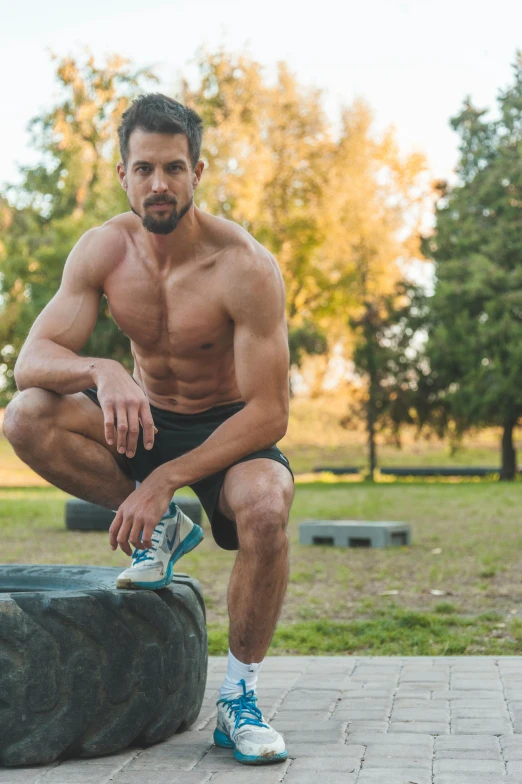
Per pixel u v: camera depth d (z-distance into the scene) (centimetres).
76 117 2869
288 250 3225
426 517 1387
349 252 3167
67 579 374
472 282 2838
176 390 325
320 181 3128
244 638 298
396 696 378
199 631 338
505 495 1881
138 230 316
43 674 283
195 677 332
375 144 3331
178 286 307
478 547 986
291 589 729
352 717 344
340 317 3378
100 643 293
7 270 2861
